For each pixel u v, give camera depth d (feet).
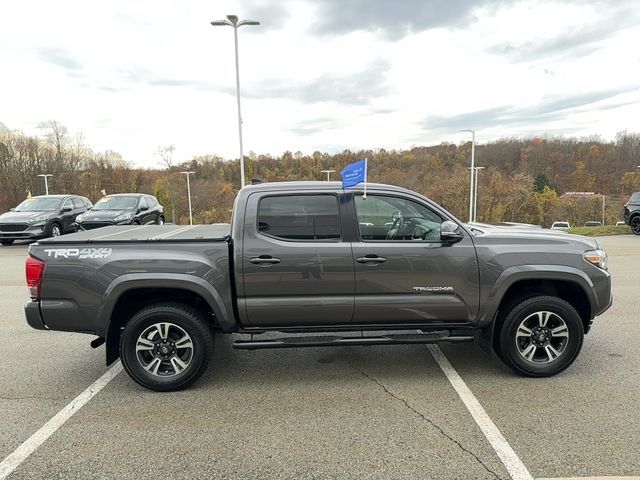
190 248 12.90
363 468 9.21
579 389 12.74
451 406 11.85
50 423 11.29
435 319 13.41
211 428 10.93
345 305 13.07
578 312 14.23
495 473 8.97
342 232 13.10
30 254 12.84
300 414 11.57
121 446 10.19
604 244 50.67
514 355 13.42
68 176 204.64
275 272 12.84
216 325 13.85
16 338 18.21
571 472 8.95
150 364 13.02
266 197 13.16
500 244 13.37
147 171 237.25
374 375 14.02
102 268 12.64
